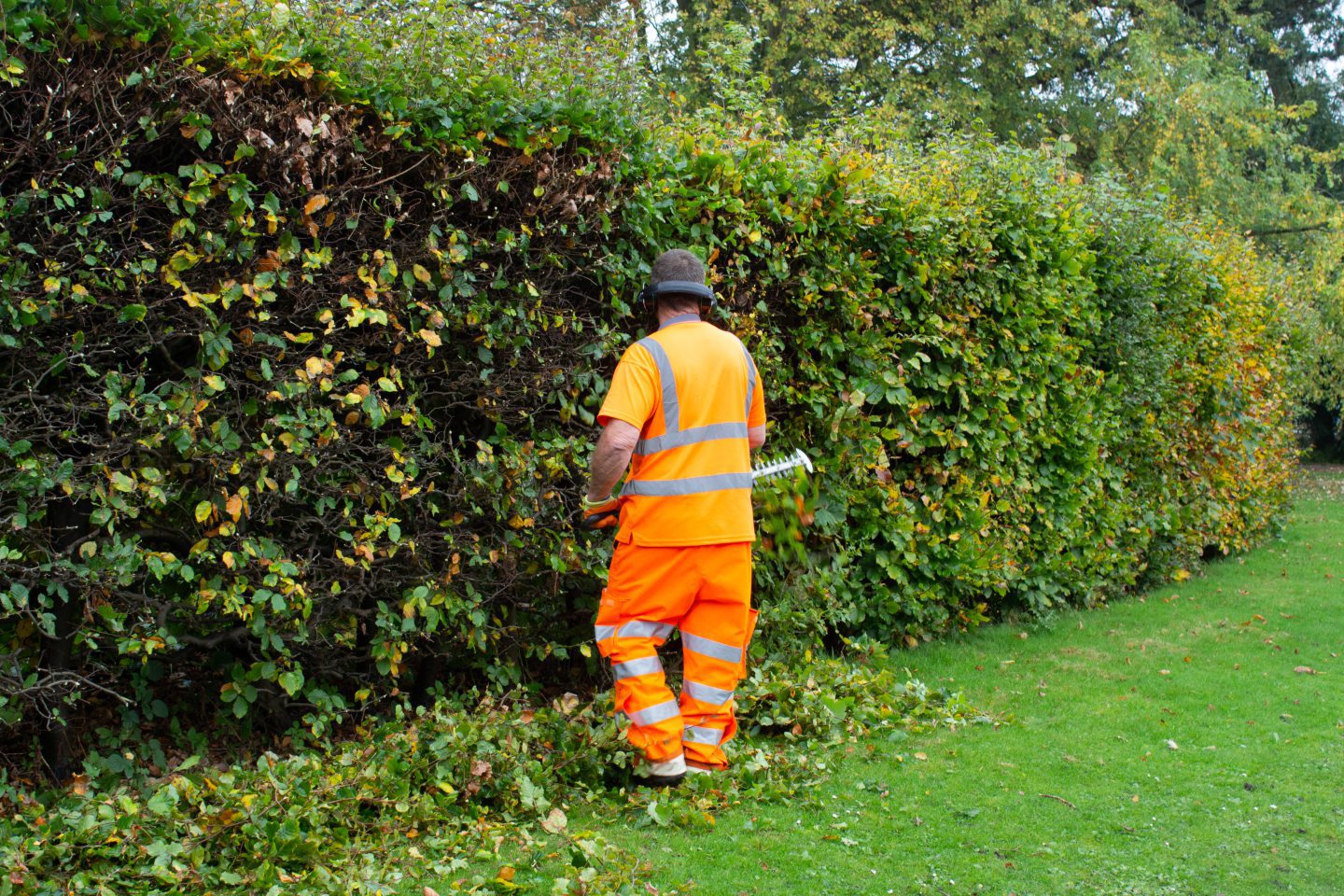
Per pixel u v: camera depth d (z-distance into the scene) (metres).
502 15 4.49
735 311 5.24
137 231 3.46
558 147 4.27
